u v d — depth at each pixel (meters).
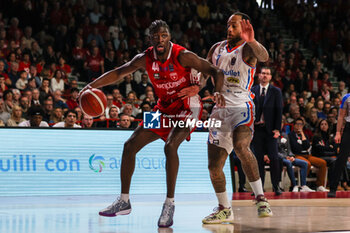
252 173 7.12
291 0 33.31
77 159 12.66
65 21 24.55
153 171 13.25
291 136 17.06
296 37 32.81
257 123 12.59
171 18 28.14
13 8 23.66
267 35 29.02
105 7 26.69
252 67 7.34
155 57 6.74
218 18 30.12
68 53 23.55
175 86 6.87
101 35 25.08
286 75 26.58
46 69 20.70
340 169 12.26
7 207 9.31
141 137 6.94
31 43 22.41
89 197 11.84
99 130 13.07
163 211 6.47
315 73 27.23
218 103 6.72
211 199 11.62
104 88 21.52
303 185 15.91
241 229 6.04
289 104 22.92
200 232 5.76
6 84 19.05
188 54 6.63
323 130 18.14
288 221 6.93
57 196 12.09
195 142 13.82
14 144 12.13
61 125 13.74
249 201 10.94
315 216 7.63
